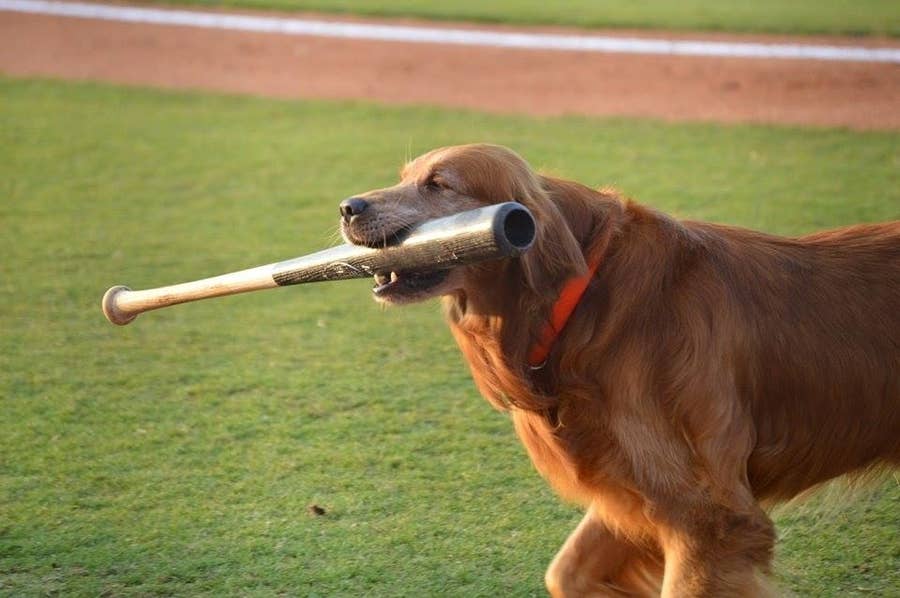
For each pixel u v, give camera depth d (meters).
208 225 16.61
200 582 8.49
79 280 14.69
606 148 20.17
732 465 7.26
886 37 27.59
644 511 7.34
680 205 16.94
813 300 7.57
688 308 7.30
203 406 11.45
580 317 7.27
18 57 27.09
